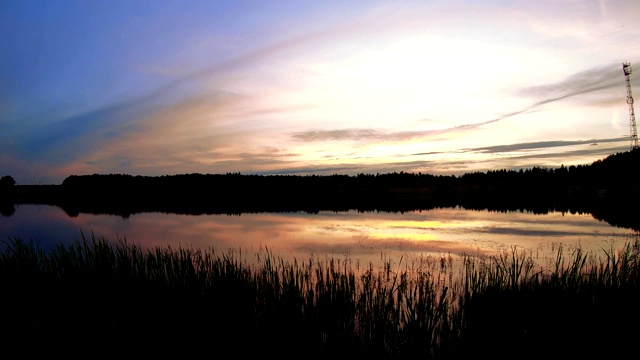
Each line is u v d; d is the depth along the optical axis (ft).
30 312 25.05
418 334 21.63
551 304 23.80
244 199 201.77
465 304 24.00
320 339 23.15
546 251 51.96
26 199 228.43
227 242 63.41
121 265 28.48
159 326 24.17
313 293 25.49
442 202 169.89
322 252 52.80
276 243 60.95
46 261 29.58
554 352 21.13
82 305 25.38
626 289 25.13
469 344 21.68
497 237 65.62
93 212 134.72
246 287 26.32
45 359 21.98
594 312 23.35
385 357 21.61
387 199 197.88
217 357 22.49
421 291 23.73
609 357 20.84
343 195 224.53
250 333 23.62
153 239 68.74
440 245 57.98
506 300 24.14
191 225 90.33
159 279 27.40
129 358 22.27
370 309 23.85
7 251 31.07
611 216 98.53
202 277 27.20
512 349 21.42
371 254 51.03
